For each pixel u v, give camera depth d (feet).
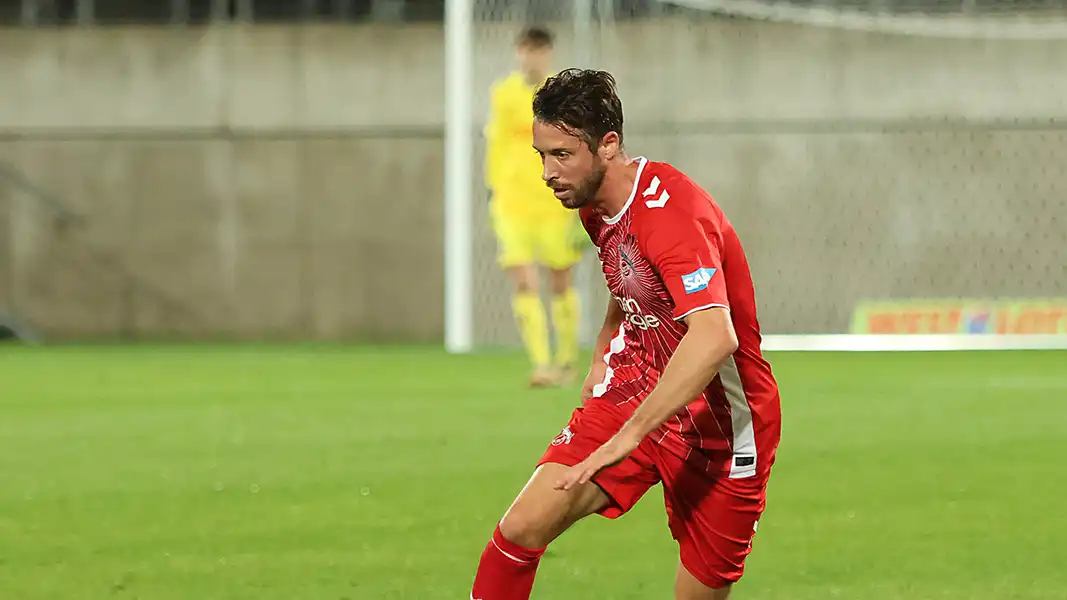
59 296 163.43
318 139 161.17
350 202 161.07
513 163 100.12
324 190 161.27
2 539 45.75
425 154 159.84
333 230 161.17
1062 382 104.63
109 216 163.02
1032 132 145.48
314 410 86.07
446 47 159.53
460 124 137.59
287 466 62.18
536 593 38.04
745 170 150.51
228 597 37.52
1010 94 145.79
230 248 162.40
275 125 161.58
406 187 160.15
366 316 161.07
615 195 28.94
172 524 48.32
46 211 163.22
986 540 45.34
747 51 150.30
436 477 58.75
